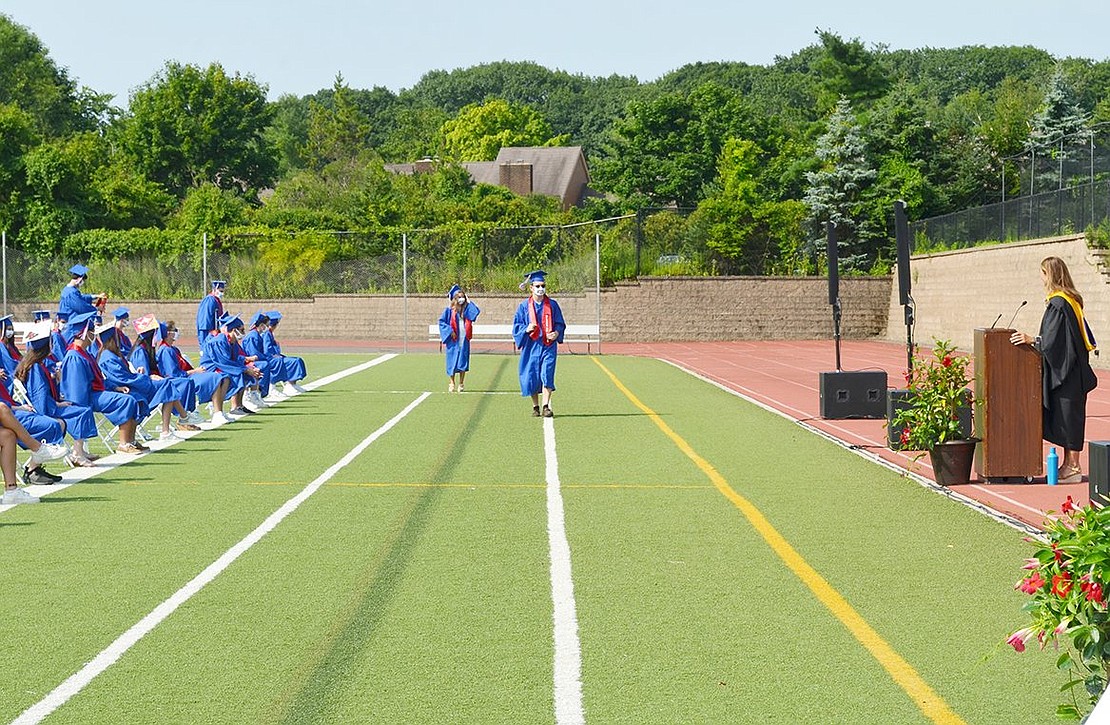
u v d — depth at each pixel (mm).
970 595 7391
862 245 45156
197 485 11594
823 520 9781
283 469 12625
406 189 67625
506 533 9297
